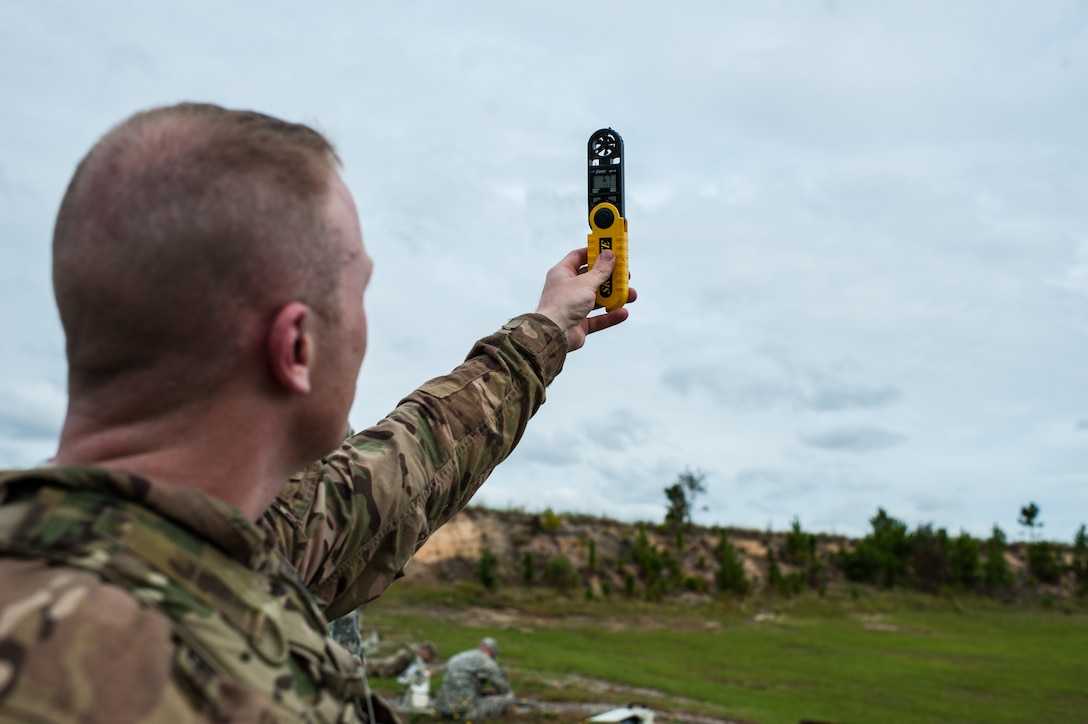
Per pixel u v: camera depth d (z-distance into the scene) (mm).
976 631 27500
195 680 792
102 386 982
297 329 1021
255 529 923
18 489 874
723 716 12555
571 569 29828
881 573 35406
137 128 1002
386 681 12961
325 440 1107
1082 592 35719
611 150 1946
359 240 1134
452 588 28016
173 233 952
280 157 1015
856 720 13500
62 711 693
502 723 10812
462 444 1702
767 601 31578
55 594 754
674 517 36812
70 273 971
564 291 1893
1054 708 15477
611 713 9859
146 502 877
